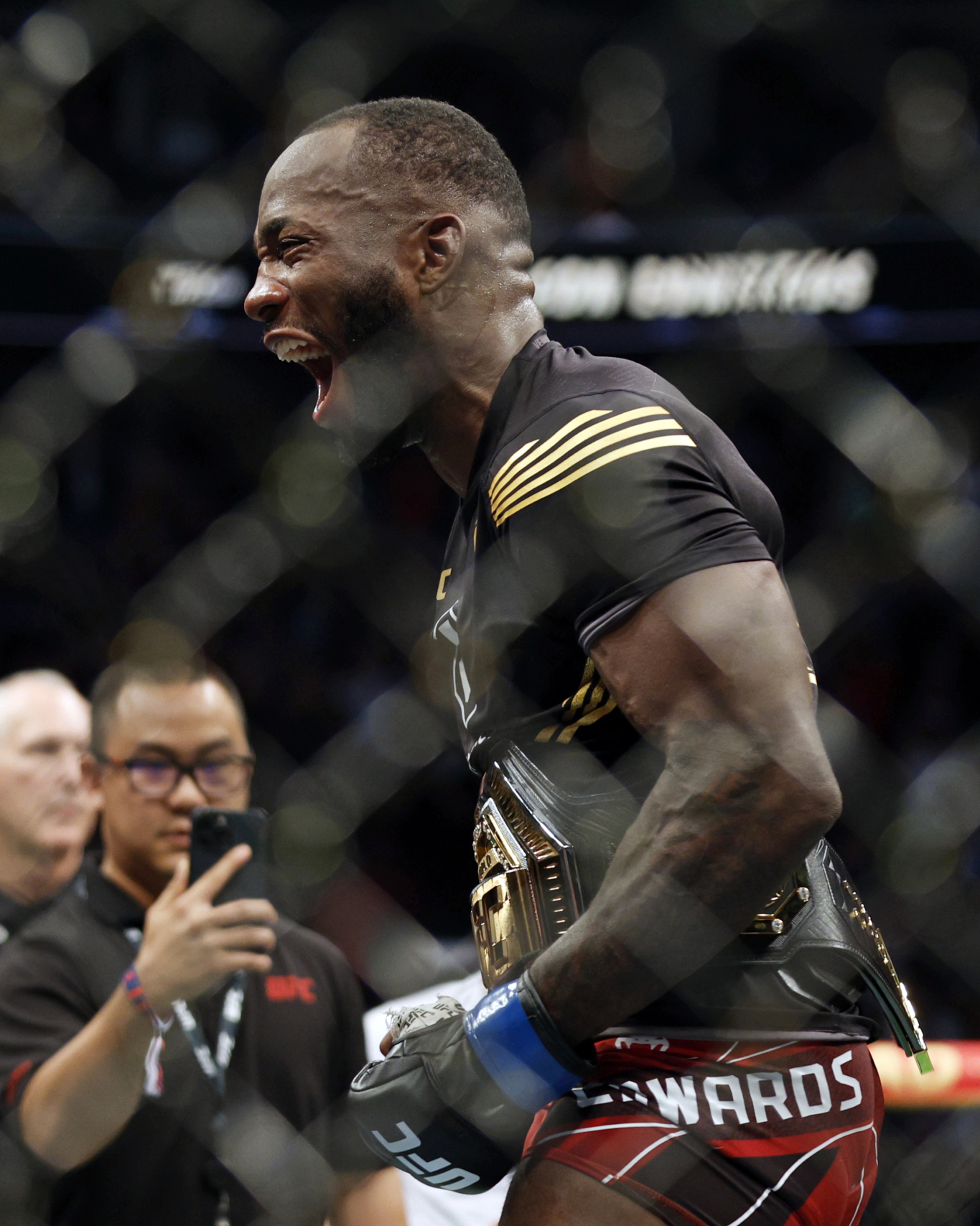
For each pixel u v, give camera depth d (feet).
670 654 4.64
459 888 17.42
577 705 5.19
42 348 19.95
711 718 4.57
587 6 17.46
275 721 21.09
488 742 5.49
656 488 4.82
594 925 4.62
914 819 15.06
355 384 5.82
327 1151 7.71
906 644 20.30
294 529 13.30
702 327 21.20
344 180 5.70
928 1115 13.39
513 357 5.74
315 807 13.58
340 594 21.68
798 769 4.47
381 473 22.09
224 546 13.93
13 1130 6.54
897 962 14.82
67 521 20.79
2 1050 6.89
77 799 9.38
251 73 18.22
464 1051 4.90
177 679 7.80
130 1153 7.01
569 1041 4.71
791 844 4.48
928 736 19.99
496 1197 9.09
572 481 4.93
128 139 22.29
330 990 8.04
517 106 22.15
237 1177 7.21
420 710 16.15
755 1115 4.95
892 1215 8.40
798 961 5.02
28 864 9.30
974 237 13.39
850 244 20.89
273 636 21.45
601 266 21.90
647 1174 4.82
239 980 7.62
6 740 9.30
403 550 22.00
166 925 6.41
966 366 20.47
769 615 4.65
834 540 18.83
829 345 20.21
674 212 22.00
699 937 4.53
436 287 5.68
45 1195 6.81
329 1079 7.85
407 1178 9.08
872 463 11.36
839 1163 5.09
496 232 5.89
